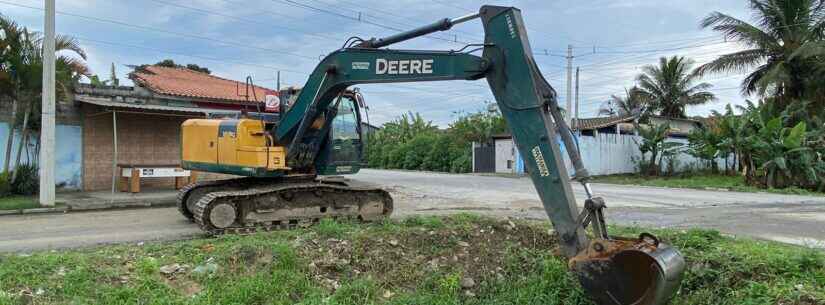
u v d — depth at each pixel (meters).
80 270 5.63
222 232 8.82
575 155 5.36
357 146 10.66
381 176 29.56
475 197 16.69
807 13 25.84
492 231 7.75
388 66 7.51
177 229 9.72
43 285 5.28
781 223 11.17
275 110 11.77
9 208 12.29
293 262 6.32
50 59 12.90
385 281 6.42
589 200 5.15
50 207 12.60
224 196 8.80
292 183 10.02
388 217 10.18
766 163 22.45
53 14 12.97
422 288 6.43
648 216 12.38
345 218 9.21
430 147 39.06
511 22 5.82
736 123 24.48
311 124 9.20
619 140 30.67
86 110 16.09
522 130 5.69
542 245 7.65
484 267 7.01
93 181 16.30
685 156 31.11
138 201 13.70
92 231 9.47
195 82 21.50
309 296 5.84
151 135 17.33
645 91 41.19
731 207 14.78
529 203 14.96
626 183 25.41
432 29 6.93
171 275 5.88
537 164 5.56
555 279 6.66
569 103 28.69
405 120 45.72
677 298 6.09
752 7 27.06
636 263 4.79
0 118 14.77
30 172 14.81
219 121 10.20
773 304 5.52
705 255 6.63
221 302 5.46
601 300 4.98
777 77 25.25
